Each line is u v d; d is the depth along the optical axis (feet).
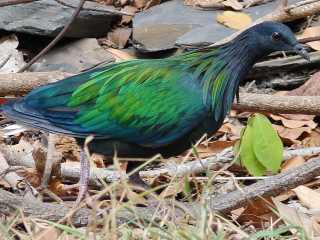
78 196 34.76
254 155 36.04
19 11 47.42
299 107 40.65
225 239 30.78
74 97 34.37
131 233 29.76
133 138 34.50
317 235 32.63
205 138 36.68
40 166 37.27
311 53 45.96
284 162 39.24
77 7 44.47
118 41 48.80
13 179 37.52
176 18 48.11
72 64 46.85
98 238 30.12
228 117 43.93
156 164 40.09
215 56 34.88
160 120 34.24
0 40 47.42
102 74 34.81
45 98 34.50
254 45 34.65
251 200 33.78
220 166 38.34
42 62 47.09
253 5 48.73
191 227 30.40
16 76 40.37
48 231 30.07
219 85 34.60
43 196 36.96
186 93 34.35
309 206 35.99
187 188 32.53
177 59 35.19
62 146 41.45
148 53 47.52
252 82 46.16
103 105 34.27
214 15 48.24
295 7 44.88
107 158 38.75
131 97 34.32
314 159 34.42
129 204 29.81
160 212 31.71
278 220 32.12
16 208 31.96
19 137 42.63
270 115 43.62
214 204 33.73
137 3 50.37
